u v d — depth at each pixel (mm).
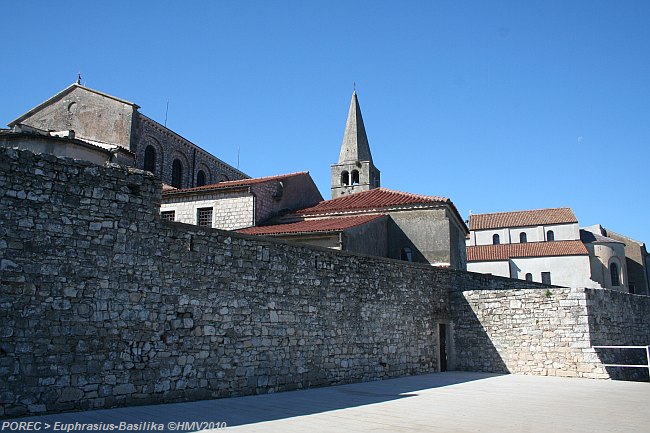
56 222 11641
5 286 10742
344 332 18266
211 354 14062
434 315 22797
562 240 60094
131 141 35438
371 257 20031
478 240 64688
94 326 11898
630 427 9930
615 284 57906
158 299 13148
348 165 44094
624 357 22016
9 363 10586
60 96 37812
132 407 12047
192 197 31453
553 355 21109
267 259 16031
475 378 19938
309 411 11711
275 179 32781
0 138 22938
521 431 9453
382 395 14812
